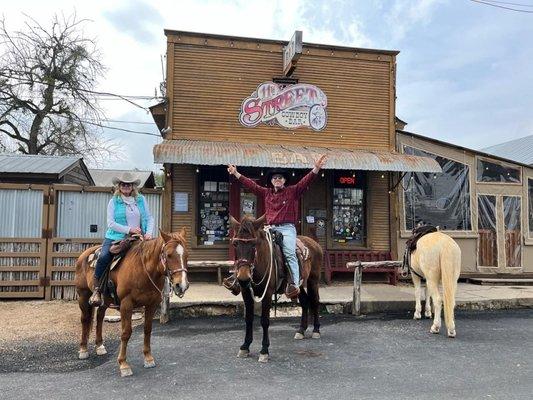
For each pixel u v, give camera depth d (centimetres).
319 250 684
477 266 1180
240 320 781
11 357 570
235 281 538
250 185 625
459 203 1191
